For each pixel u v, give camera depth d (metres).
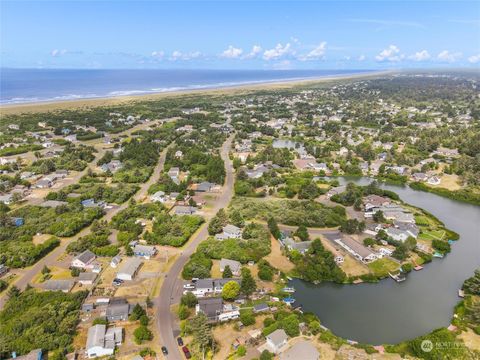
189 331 80.06
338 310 92.25
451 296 99.44
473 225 145.38
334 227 135.88
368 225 136.25
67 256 113.81
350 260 113.69
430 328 86.38
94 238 118.56
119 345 76.81
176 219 135.62
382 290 101.69
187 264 106.06
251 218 141.38
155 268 106.81
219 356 74.38
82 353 74.69
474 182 184.38
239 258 110.12
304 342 75.44
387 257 115.44
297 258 110.94
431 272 111.19
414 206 161.12
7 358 72.44
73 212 141.00
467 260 118.38
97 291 95.38
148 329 81.75
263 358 70.88
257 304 90.81
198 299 89.56
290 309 90.56
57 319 81.69
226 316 85.50
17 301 88.69
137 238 123.31
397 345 78.44
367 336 82.94
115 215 139.25
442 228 139.38
